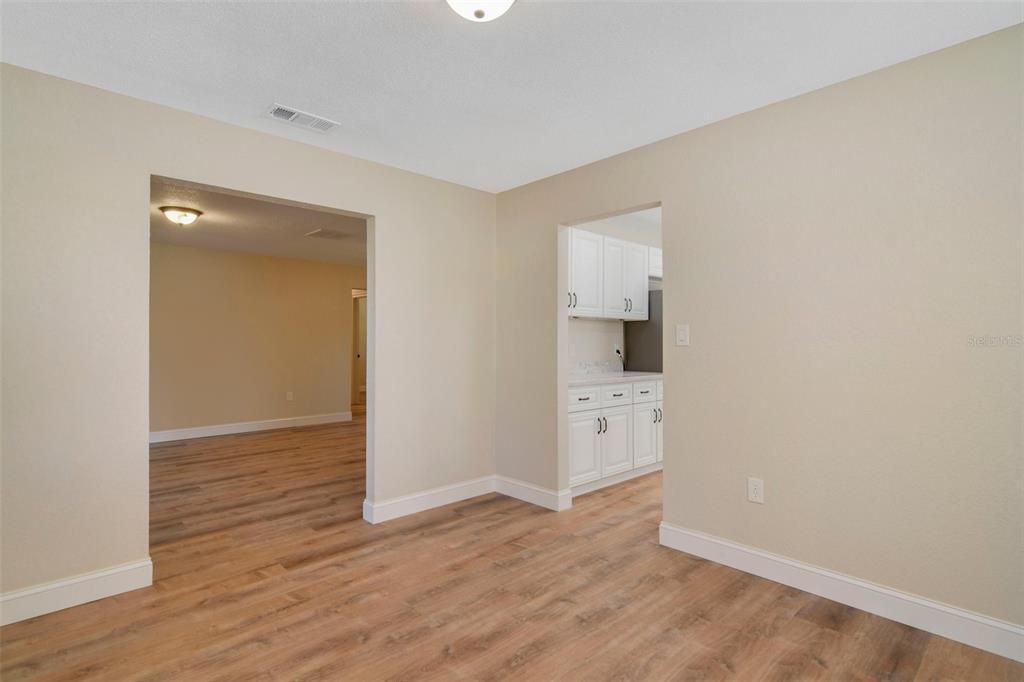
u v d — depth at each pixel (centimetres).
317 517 353
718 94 249
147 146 254
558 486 368
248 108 264
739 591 246
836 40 204
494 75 232
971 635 202
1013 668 188
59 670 187
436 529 329
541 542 308
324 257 723
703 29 197
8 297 219
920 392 216
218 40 205
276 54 215
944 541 210
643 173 313
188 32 199
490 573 267
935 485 212
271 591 247
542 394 379
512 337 402
